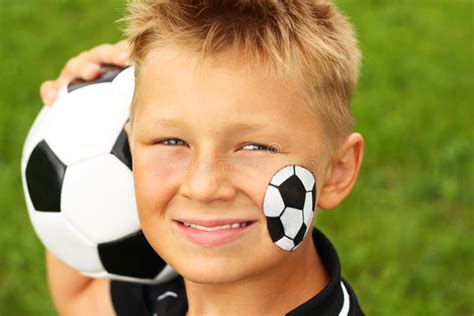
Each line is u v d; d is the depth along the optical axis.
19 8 8.52
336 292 2.38
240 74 2.05
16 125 6.28
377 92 6.94
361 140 2.40
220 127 2.05
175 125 2.09
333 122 2.26
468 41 8.17
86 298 2.98
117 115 2.63
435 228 5.34
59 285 3.02
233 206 2.11
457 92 7.05
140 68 2.22
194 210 2.13
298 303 2.44
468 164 5.97
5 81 6.94
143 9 2.26
